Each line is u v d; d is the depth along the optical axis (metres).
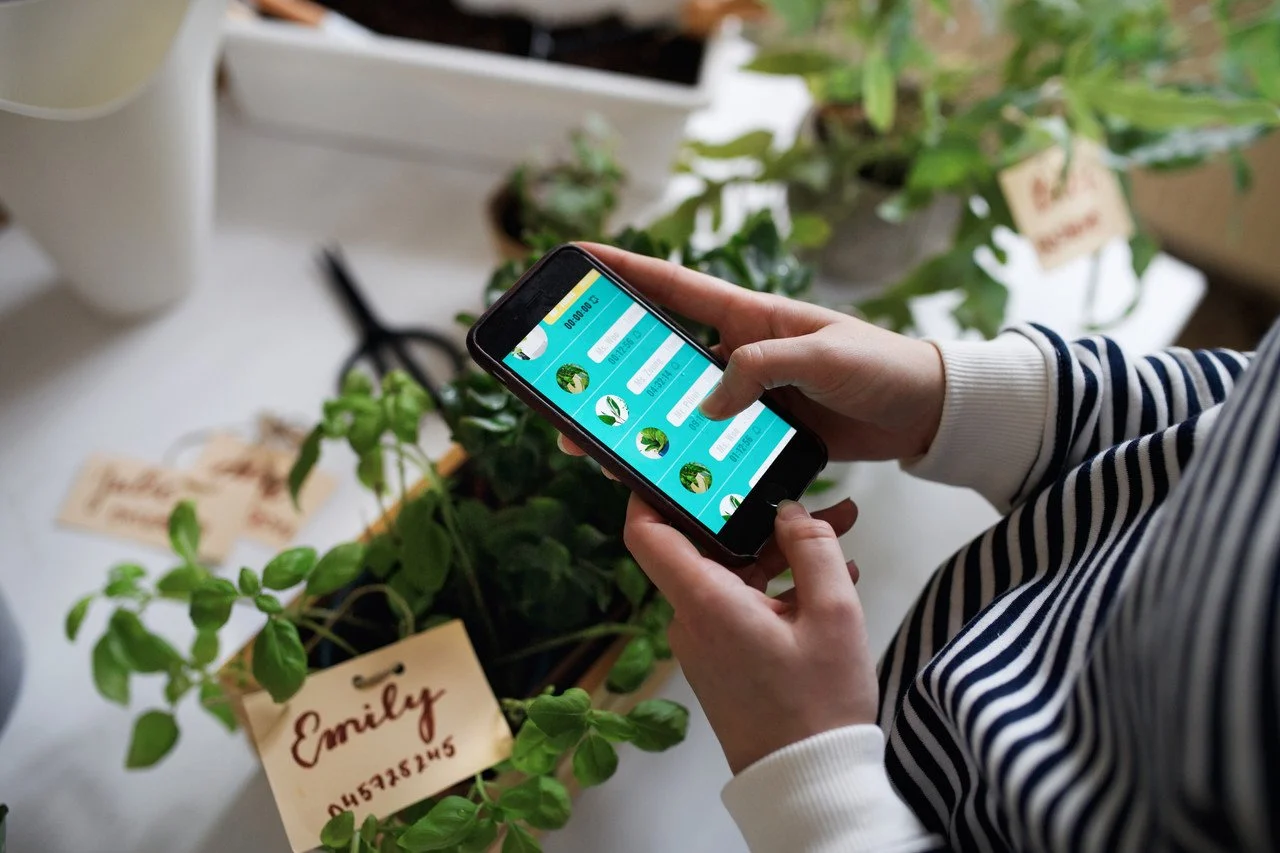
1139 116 0.55
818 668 0.35
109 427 0.62
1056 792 0.29
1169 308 0.78
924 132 0.64
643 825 0.49
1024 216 0.62
